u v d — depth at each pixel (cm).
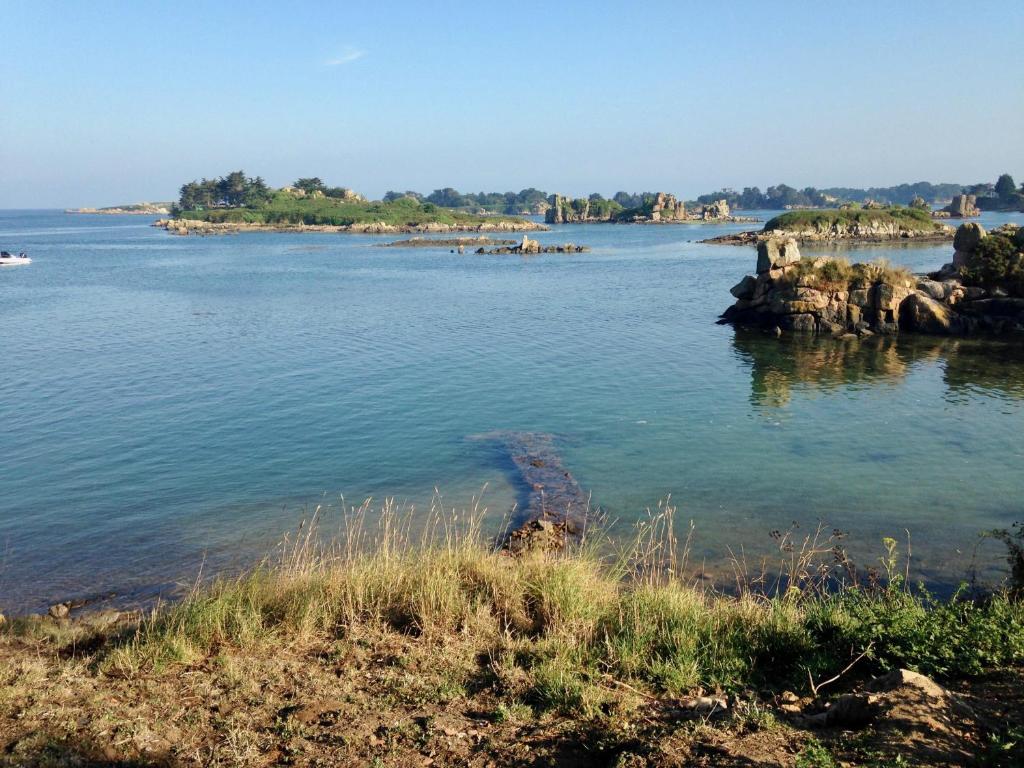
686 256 10500
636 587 912
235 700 634
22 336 3947
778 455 1931
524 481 1741
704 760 508
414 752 552
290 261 10306
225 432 2166
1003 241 3956
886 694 574
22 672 676
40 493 1669
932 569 1232
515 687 658
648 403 2511
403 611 834
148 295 6044
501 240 15350
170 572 1252
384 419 2312
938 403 2473
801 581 1174
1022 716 553
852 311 3891
